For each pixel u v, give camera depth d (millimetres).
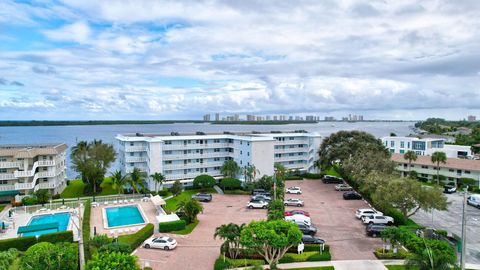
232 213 62500
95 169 81062
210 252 43188
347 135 98875
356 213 59750
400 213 56125
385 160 76125
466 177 88125
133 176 75938
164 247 44000
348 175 85812
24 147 81125
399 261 39719
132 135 95625
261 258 40094
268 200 68750
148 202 71750
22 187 70188
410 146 118625
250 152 86375
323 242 43844
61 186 84188
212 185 82750
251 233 34938
